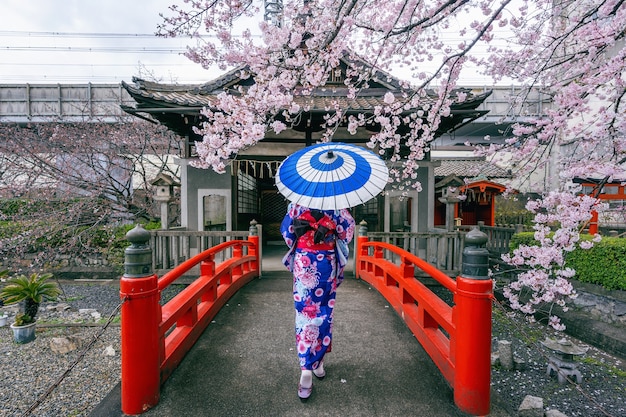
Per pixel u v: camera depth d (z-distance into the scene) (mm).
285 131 8664
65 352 4820
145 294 2238
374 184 2295
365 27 4031
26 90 14680
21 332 5195
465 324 2238
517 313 6914
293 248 2631
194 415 2230
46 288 5699
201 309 3770
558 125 4242
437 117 5469
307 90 5762
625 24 3508
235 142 5141
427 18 3521
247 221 10523
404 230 8602
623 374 4488
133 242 2277
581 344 5605
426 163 8492
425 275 7527
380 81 8805
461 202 13938
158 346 2375
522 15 4461
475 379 2213
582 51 3992
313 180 2309
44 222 9438
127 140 11672
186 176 8555
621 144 4133
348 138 8703
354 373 2775
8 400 3627
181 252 8320
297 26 4828
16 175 9953
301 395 2377
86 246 9312
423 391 2518
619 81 3832
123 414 2223
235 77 8734
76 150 10477
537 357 5031
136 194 11555
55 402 3564
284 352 3160
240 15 4430
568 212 3910
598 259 5836
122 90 14625
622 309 5453
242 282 5824
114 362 4504
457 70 4754
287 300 4949
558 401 3867
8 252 9117
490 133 17156
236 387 2559
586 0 4344
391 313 4293
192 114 7418
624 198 7449
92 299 7750
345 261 2582
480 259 2252
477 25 4488
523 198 14625
